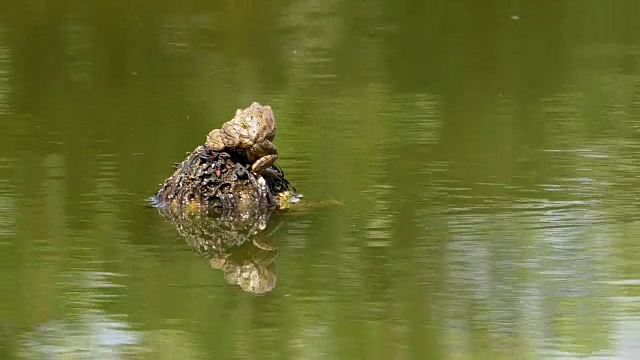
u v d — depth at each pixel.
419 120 34.66
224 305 19.70
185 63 44.22
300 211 25.48
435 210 25.23
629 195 26.14
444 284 20.62
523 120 34.78
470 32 51.47
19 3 55.25
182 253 22.77
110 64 43.84
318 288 20.61
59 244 23.11
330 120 34.53
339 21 53.16
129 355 17.64
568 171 28.38
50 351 17.81
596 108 36.41
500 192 26.53
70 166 28.97
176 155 30.31
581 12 55.78
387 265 21.50
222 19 52.97
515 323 18.69
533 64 44.66
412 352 17.70
